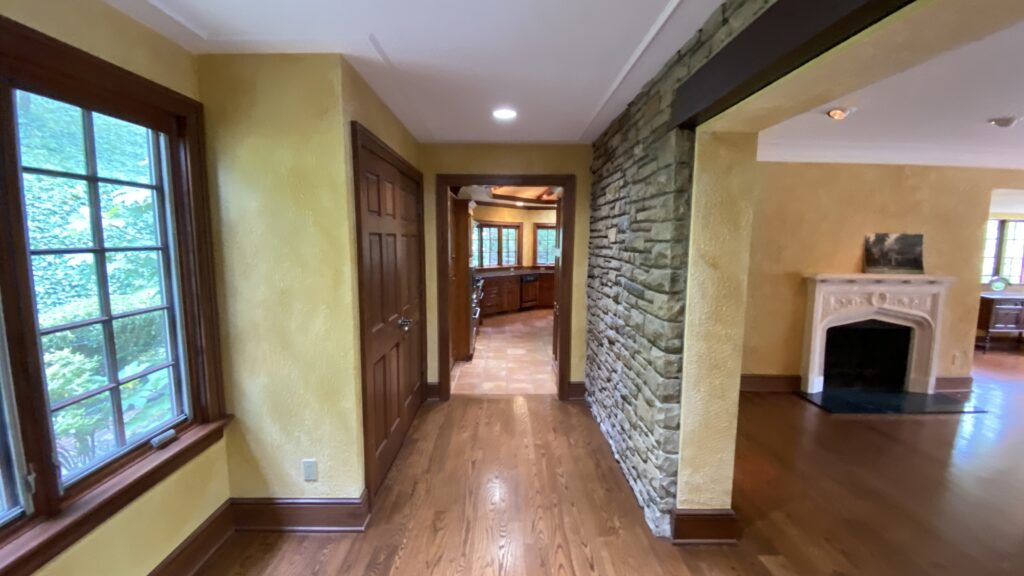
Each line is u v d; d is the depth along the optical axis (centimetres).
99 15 141
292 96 190
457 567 189
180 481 178
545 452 295
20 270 122
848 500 245
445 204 378
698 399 200
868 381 450
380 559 194
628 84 226
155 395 176
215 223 195
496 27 166
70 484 138
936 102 262
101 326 151
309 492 212
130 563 154
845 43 108
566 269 384
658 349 206
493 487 252
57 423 135
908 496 250
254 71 188
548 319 841
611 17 157
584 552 199
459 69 206
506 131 329
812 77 129
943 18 93
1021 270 663
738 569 191
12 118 119
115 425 157
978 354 591
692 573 188
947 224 424
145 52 160
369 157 226
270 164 193
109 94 148
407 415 321
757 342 431
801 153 404
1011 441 324
